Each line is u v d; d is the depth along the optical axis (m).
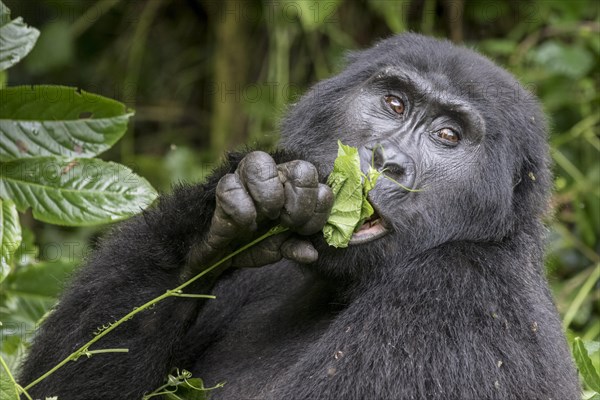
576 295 13.74
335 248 7.33
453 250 7.59
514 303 7.34
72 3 16.50
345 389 6.84
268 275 8.70
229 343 8.18
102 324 7.26
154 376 7.27
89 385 7.18
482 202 7.79
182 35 17.73
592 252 14.21
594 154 15.08
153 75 17.62
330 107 8.41
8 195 8.27
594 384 7.90
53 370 6.95
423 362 6.84
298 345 7.77
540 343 7.30
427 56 8.18
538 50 14.95
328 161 8.05
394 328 7.02
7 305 9.25
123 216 8.24
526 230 8.09
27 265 9.42
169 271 7.29
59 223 8.24
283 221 6.59
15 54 8.22
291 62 16.34
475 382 6.87
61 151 8.31
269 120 15.67
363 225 7.37
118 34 17.36
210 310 8.48
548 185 8.36
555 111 15.27
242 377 7.76
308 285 8.32
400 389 6.77
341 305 7.85
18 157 8.27
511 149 7.95
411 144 7.77
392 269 7.55
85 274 7.74
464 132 7.85
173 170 15.30
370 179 6.84
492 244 7.79
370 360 6.89
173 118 17.48
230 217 6.51
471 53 8.56
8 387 6.70
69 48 16.33
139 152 17.39
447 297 7.18
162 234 7.27
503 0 15.97
